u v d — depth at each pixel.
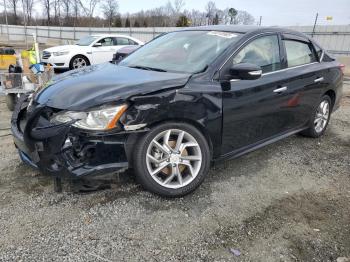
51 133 2.77
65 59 11.99
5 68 10.04
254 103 3.60
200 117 3.16
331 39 19.80
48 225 2.77
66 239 2.62
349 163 4.24
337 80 5.02
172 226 2.81
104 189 3.26
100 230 2.73
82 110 2.78
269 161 4.17
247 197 3.31
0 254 2.44
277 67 4.00
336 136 5.24
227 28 4.04
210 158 3.39
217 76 3.33
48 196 3.16
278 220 2.96
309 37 4.75
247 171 3.87
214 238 2.69
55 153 2.79
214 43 3.73
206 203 3.16
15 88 5.83
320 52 4.85
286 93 4.01
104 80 3.24
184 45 3.94
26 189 3.27
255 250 2.58
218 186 3.49
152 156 3.06
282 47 4.13
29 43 30.33
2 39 36.72
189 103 3.07
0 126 5.16
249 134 3.71
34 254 2.45
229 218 2.95
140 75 3.36
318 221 2.97
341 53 19.41
